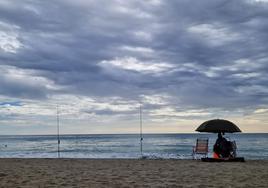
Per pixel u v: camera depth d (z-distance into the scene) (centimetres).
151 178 1095
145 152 4006
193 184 963
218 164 1559
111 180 1050
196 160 1839
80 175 1184
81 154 3678
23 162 1852
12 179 1082
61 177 1128
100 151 4331
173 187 913
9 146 6109
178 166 1489
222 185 941
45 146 6000
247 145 5541
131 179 1072
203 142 1894
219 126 1684
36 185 955
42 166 1575
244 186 923
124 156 3184
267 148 4647
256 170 1300
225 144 1725
